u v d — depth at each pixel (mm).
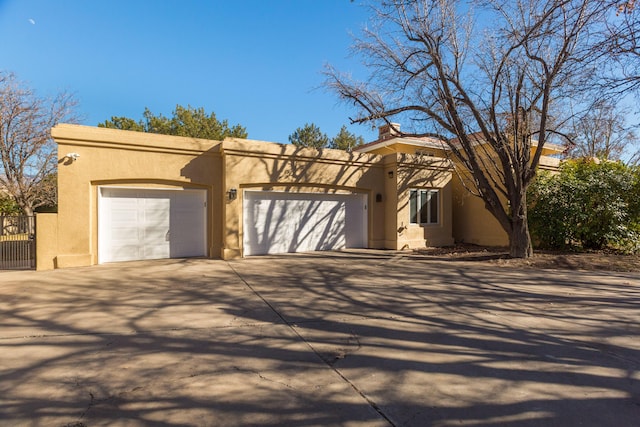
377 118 12352
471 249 14586
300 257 12477
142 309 6031
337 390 3338
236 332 4941
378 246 15227
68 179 10195
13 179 19766
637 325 5277
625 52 6559
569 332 4984
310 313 5875
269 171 12758
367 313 5895
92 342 4527
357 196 15297
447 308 6199
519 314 5848
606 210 12203
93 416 2896
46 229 9930
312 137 39500
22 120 19406
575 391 3336
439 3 10602
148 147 11172
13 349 4277
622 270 9703
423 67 11195
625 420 2863
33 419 2850
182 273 9328
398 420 2857
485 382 3506
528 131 11352
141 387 3379
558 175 13719
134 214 11383
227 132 33031
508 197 11703
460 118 11930
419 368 3822
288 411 2984
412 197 15422
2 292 7195
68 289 7480
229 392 3293
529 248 11547
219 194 12305
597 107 8359
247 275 9109
